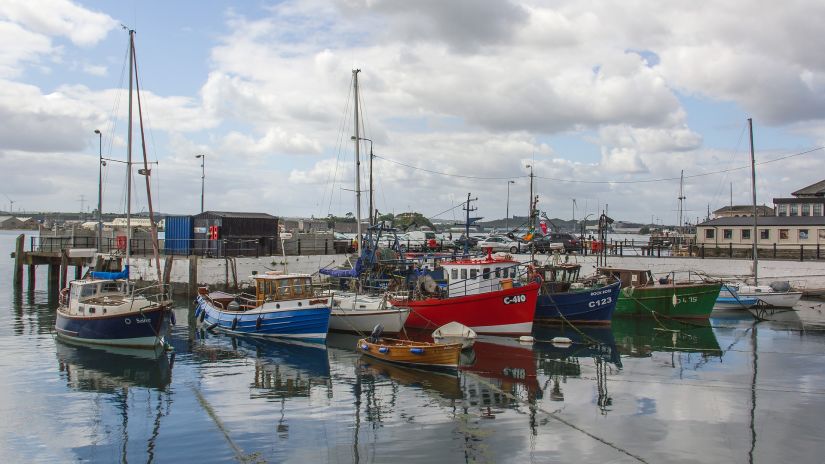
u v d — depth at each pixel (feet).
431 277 107.65
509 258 106.42
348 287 115.03
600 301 102.37
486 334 94.22
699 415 55.57
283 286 94.17
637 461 45.27
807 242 153.07
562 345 87.56
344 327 96.94
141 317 82.12
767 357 79.41
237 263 133.69
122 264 135.95
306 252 164.86
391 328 92.63
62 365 74.49
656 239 217.97
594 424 53.16
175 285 131.64
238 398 61.26
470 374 70.44
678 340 91.61
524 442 49.06
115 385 65.98
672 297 109.40
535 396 61.52
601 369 72.84
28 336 92.68
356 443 49.03
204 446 48.62
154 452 47.52
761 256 153.69
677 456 46.21
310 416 55.62
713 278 130.93
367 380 67.82
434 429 52.01
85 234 170.19
